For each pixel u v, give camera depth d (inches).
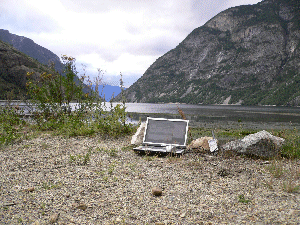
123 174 56.1
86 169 59.5
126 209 39.3
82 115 125.6
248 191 45.9
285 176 54.1
